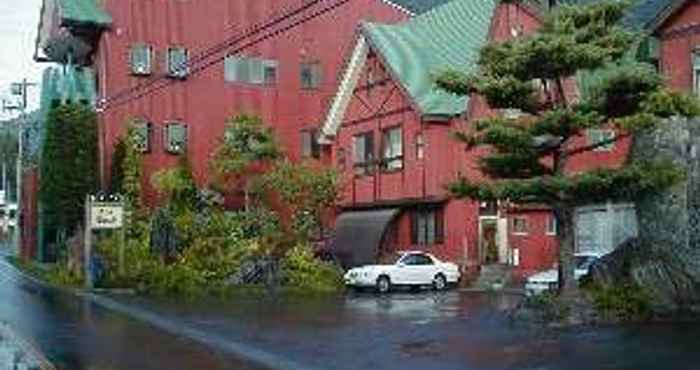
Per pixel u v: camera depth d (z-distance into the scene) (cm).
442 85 2239
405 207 4203
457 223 3984
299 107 5072
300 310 2908
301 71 5084
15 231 7644
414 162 4100
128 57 4731
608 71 2427
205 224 4069
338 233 4375
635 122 2055
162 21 4803
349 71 4516
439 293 3653
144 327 2439
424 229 4122
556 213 2281
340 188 4444
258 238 4116
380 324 2434
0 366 1709
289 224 4384
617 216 3344
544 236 3950
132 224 4303
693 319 2233
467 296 3403
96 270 3988
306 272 3916
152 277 3803
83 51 5209
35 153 6038
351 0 5172
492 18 3884
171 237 4059
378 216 4219
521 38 2228
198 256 3919
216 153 4550
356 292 3753
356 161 4494
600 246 3412
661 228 2383
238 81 4953
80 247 4366
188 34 4850
